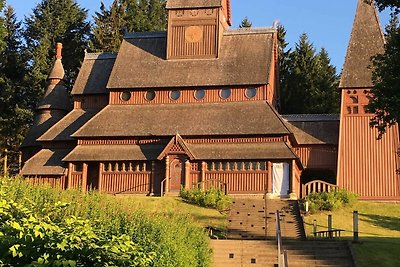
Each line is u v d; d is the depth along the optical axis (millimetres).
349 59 53000
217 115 52188
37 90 75000
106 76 59875
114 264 11961
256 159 48812
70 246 11680
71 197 24453
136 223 19984
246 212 41469
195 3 56781
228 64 55094
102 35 78688
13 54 75688
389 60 26984
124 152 51531
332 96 77062
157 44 58594
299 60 81000
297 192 50562
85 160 51281
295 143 53594
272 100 57094
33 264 11078
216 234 35125
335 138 54219
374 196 49406
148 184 50594
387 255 28016
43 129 59562
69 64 79312
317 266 26719
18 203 14289
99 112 54562
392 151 49938
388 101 26641
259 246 29172
